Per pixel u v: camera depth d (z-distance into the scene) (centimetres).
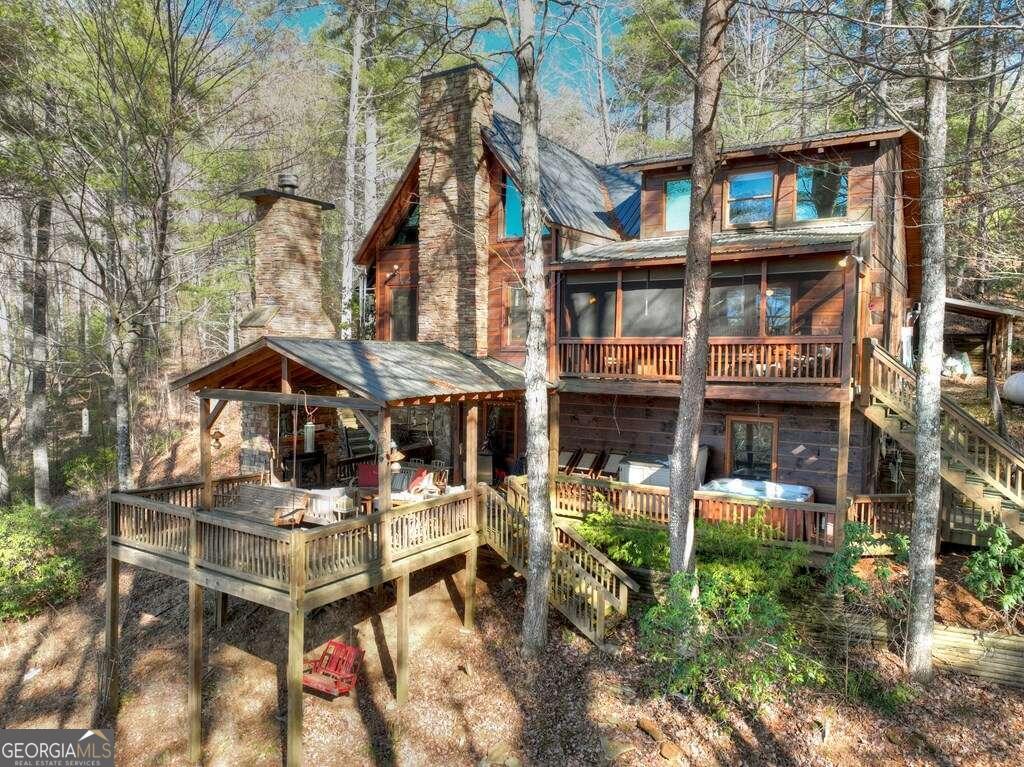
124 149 1401
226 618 1298
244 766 963
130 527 1103
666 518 1230
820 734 878
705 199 967
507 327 1631
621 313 1361
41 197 1485
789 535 1136
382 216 1788
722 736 896
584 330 1526
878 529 1194
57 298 2931
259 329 1465
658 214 1574
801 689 949
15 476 2489
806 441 1305
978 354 2231
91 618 1385
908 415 1140
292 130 2355
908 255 1777
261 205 1546
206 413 1132
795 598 1086
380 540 999
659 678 998
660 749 884
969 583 1003
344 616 1231
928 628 941
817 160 1340
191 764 987
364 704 1041
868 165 1349
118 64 1405
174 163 1636
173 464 2080
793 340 1156
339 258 3083
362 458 1591
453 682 1072
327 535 907
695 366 994
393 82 2408
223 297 2852
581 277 1484
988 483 1106
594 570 1179
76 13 1349
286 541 872
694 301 987
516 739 951
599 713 967
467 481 1199
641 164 1535
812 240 1163
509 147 1639
